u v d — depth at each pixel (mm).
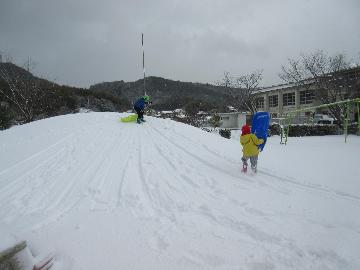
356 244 3725
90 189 6195
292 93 38438
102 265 3381
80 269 3316
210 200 5445
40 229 4383
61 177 7137
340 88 22984
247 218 4586
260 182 6570
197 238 3973
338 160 9117
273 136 22000
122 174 7156
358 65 24250
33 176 7344
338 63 25453
